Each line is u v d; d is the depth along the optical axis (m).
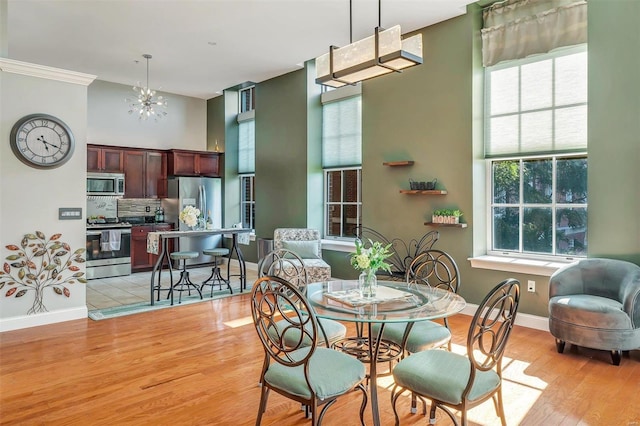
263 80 7.15
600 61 3.75
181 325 4.29
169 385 2.92
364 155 5.66
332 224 6.50
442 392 1.99
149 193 7.70
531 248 4.47
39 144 4.23
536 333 4.02
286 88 6.77
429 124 4.93
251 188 8.02
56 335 3.97
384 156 5.41
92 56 5.90
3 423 2.43
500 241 4.70
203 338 3.90
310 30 4.99
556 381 2.98
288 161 6.77
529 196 4.46
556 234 4.29
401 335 2.69
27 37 5.20
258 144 7.36
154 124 7.95
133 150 7.46
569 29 4.01
